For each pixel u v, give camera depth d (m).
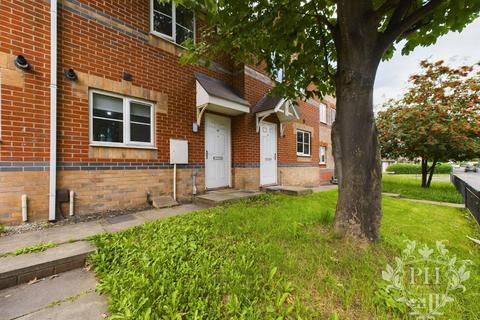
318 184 10.59
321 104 13.34
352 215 2.80
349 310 1.62
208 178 6.21
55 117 3.59
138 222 3.63
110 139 4.36
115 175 4.34
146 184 4.81
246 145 6.72
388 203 5.80
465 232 3.61
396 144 9.16
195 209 4.62
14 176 3.28
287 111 7.21
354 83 2.77
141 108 4.86
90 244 2.73
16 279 2.10
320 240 2.85
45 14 3.56
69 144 3.80
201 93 5.53
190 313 1.56
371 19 2.67
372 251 2.55
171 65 5.32
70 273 2.33
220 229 3.22
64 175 3.75
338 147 3.02
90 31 4.07
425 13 2.53
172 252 2.46
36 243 2.72
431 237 3.28
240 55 3.71
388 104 10.73
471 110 7.83
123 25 4.50
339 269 2.17
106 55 4.26
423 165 9.96
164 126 5.16
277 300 1.66
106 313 1.69
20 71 3.33
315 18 3.37
